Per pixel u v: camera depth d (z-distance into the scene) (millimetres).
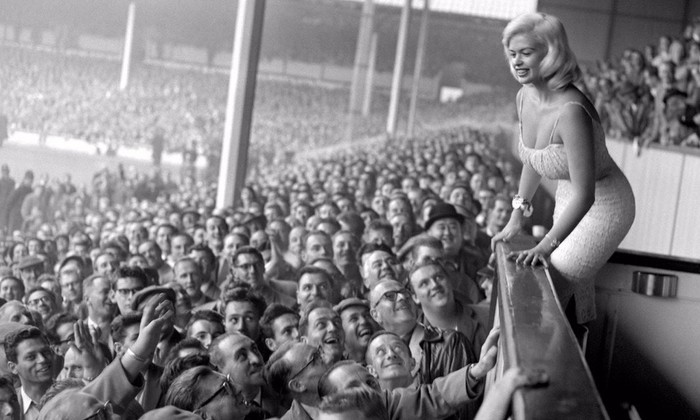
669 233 13375
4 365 6230
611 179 3832
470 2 32156
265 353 6652
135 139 30547
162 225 13398
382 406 3549
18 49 30203
